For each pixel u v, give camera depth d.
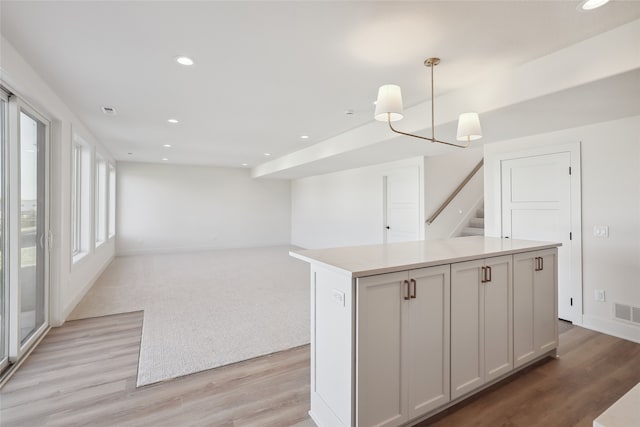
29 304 2.83
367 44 2.22
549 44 2.22
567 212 3.46
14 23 1.95
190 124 4.31
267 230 9.78
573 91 2.31
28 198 2.78
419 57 2.40
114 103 3.43
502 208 4.10
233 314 3.66
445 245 2.52
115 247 7.77
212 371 2.43
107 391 2.15
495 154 4.18
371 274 1.60
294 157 6.47
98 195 6.23
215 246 9.05
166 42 2.19
